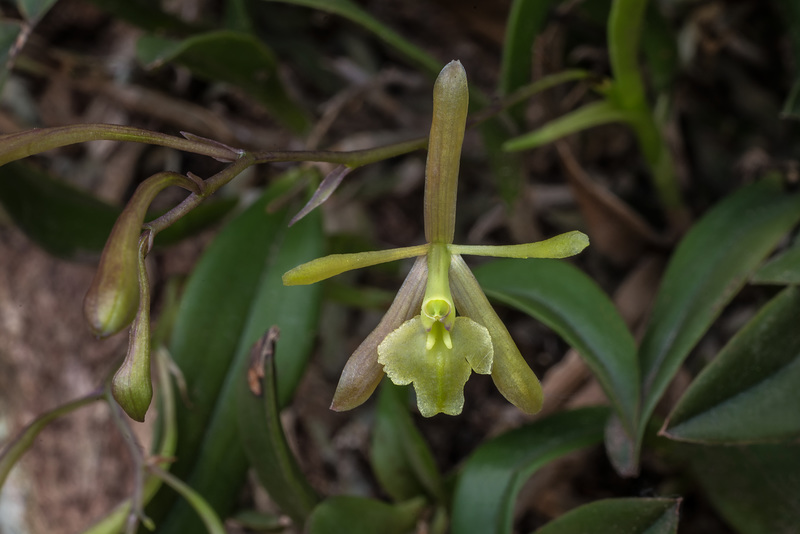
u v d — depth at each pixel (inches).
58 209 7.8
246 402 6.9
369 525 7.1
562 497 8.2
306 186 8.1
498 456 7.3
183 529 7.4
